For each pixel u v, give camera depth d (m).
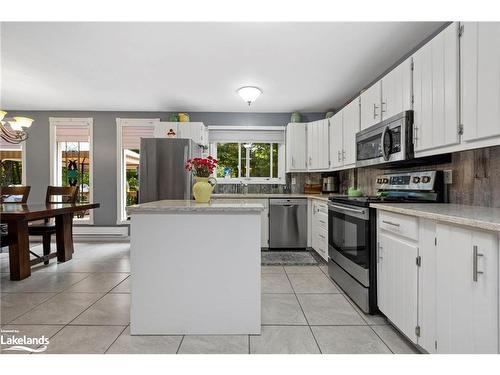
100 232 4.88
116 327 1.96
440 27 2.32
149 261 1.85
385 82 2.53
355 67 3.08
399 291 1.76
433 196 2.16
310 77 3.36
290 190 5.01
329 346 1.73
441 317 1.38
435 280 1.44
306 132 4.63
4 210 2.95
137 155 5.41
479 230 1.15
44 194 4.91
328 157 4.18
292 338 1.82
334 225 2.83
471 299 1.19
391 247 1.87
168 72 3.23
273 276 3.08
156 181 4.02
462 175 1.99
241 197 4.31
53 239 4.97
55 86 3.71
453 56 1.68
